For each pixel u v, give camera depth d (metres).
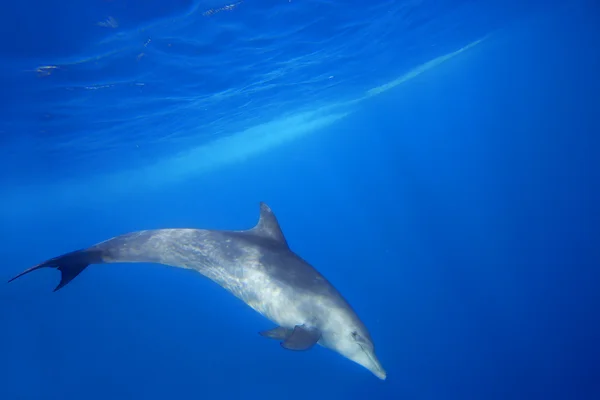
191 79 14.77
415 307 21.22
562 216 27.59
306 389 16.41
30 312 32.25
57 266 8.13
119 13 8.99
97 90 13.59
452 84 47.59
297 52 15.34
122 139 21.84
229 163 49.41
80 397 19.08
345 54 17.92
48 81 11.93
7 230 54.28
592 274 19.78
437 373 16.20
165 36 10.74
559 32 40.88
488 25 24.59
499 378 15.30
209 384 18.00
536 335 17.08
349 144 67.12
